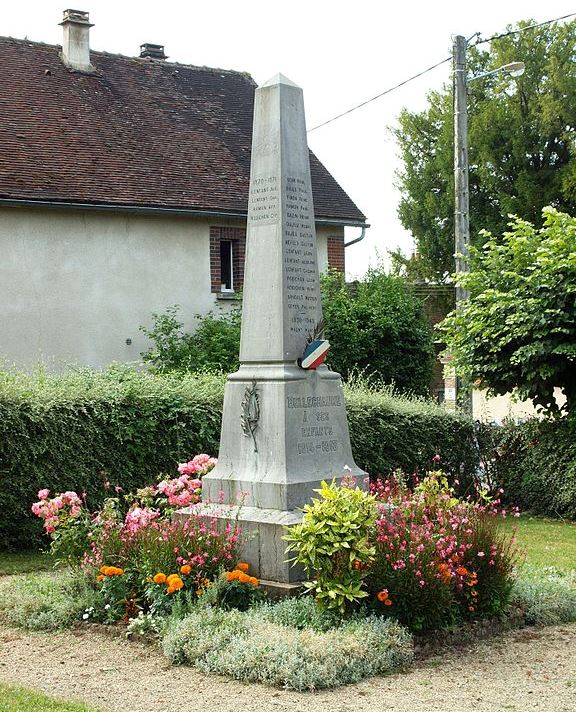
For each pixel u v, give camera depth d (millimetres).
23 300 20875
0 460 13477
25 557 13242
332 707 6863
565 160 38906
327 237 25453
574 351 15914
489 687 7324
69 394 14391
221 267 24438
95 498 14312
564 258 16234
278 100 10273
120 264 22234
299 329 10211
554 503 17219
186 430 15305
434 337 23828
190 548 9203
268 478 9836
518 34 40031
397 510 9359
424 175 43375
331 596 8227
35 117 22906
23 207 20797
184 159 24297
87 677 7648
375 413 17922
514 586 9648
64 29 25422
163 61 27641
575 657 8109
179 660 7938
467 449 18984
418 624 8336
